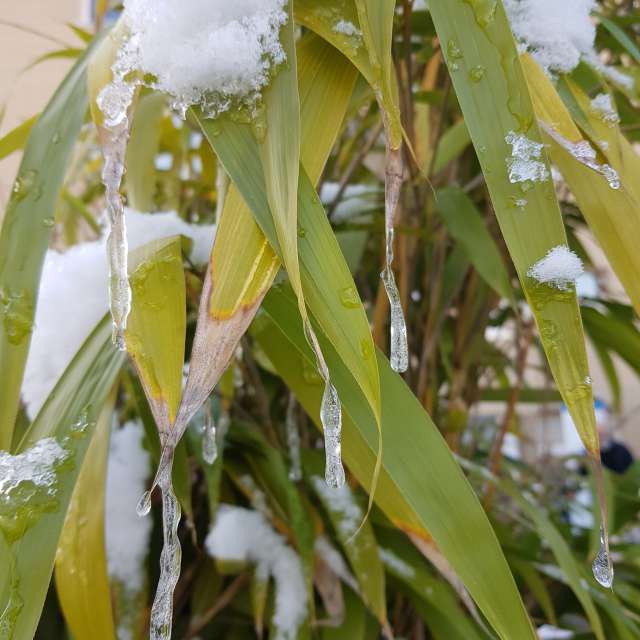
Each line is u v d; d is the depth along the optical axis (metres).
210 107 0.34
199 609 0.54
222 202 0.41
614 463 1.24
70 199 0.69
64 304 0.48
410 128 0.52
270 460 0.56
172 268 0.37
